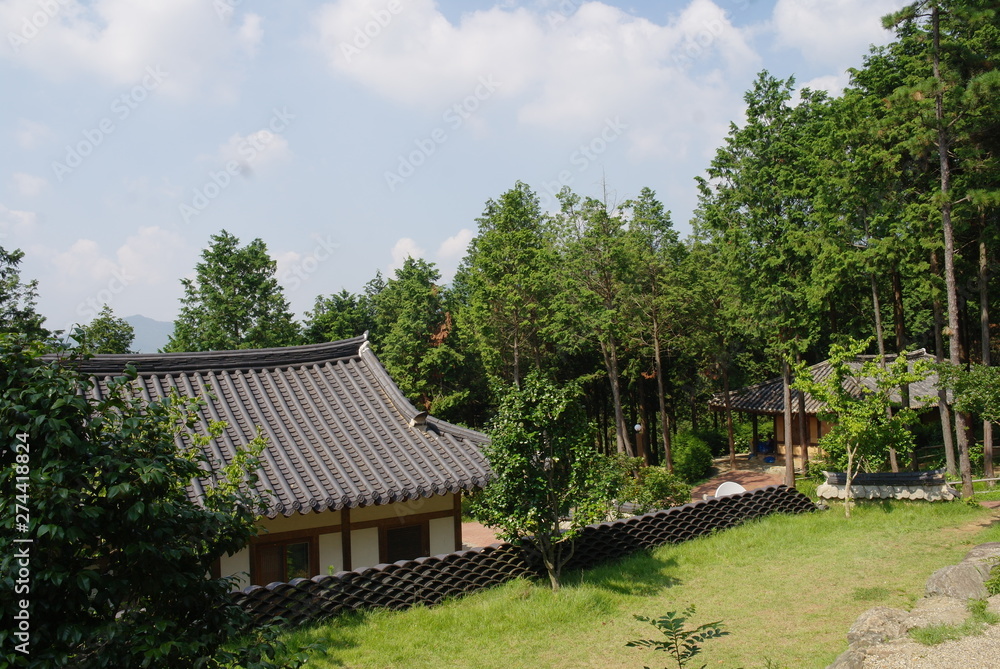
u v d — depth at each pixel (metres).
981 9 14.67
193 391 12.40
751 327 23.28
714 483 27.34
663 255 27.53
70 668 3.47
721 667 7.48
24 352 3.79
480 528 20.22
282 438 11.75
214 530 4.10
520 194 30.70
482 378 33.47
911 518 13.53
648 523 12.33
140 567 3.88
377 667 7.87
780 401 29.08
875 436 14.94
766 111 21.98
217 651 4.01
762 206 22.12
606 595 10.05
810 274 21.56
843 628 8.29
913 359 25.84
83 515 3.50
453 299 39.66
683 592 10.23
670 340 28.44
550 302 27.73
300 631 8.71
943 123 14.97
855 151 18.05
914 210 17.16
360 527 11.54
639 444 31.23
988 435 19.06
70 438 3.48
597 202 26.69
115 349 30.03
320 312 42.25
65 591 3.62
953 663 6.27
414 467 11.52
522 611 9.38
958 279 19.98
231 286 27.30
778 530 13.05
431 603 9.94
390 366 32.31
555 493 10.39
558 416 10.21
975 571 8.41
